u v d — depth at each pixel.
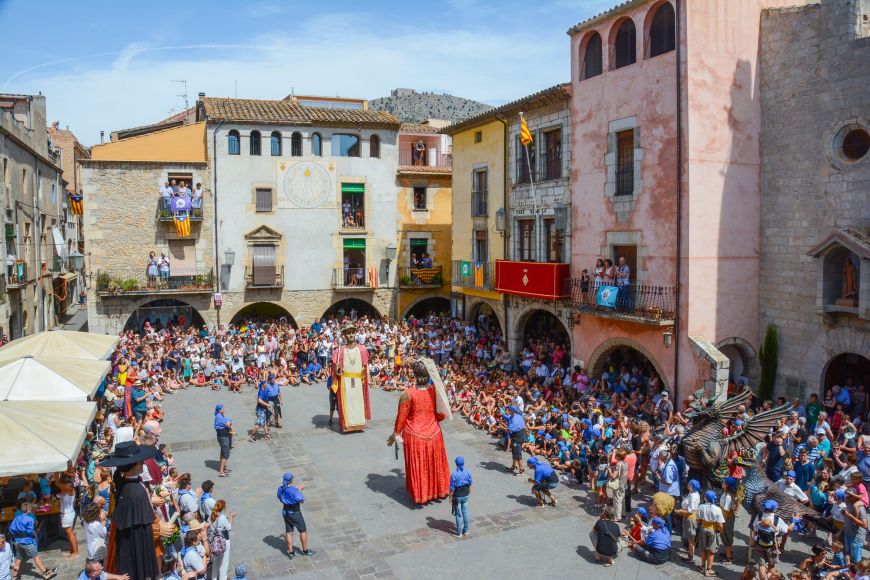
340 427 21.72
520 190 27.72
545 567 12.66
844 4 18.22
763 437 13.87
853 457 13.45
